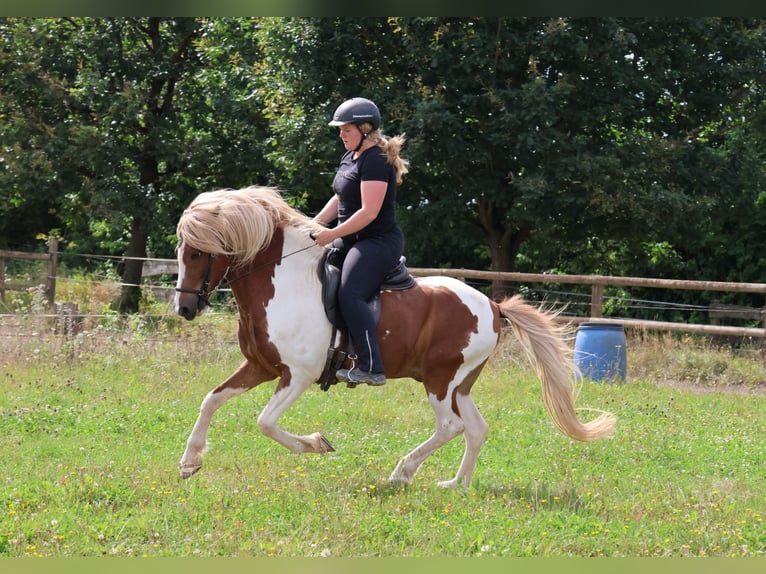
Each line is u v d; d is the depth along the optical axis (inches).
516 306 279.4
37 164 780.6
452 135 710.5
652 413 408.8
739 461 321.1
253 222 248.2
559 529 224.7
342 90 746.8
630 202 711.1
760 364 577.6
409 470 265.3
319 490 252.5
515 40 706.2
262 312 251.1
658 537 221.1
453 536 214.4
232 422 350.6
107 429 333.4
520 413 390.9
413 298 262.1
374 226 255.0
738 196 794.8
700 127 798.5
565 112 732.7
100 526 209.6
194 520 218.7
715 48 758.5
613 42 705.6
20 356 473.7
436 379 266.8
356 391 430.0
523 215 732.7
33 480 251.1
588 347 512.1
